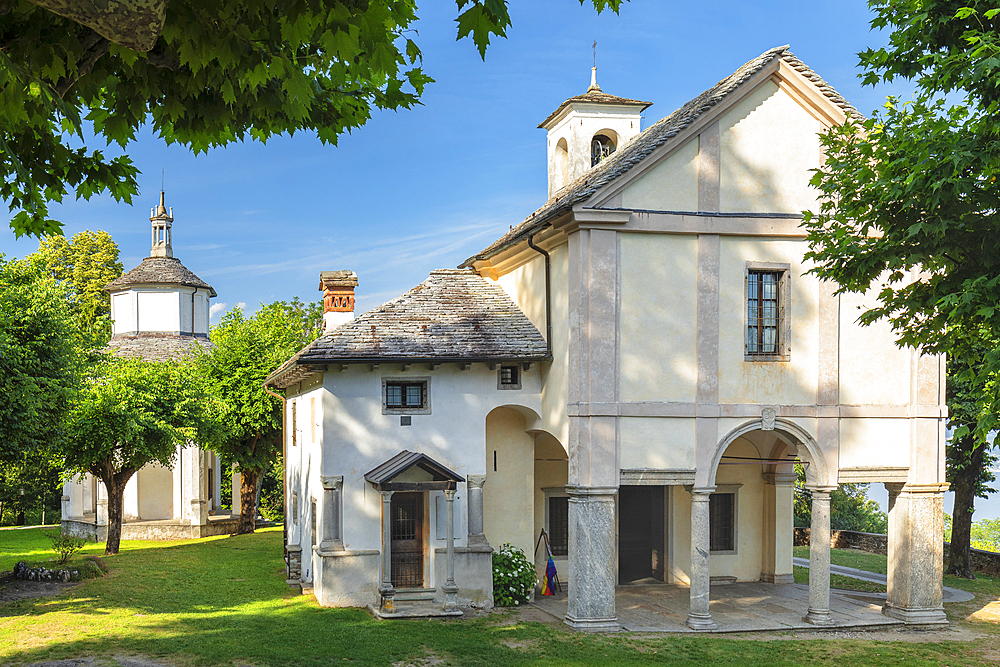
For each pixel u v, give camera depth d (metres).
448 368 20.72
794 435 19.11
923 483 19.50
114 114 7.86
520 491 22.03
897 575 19.62
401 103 9.20
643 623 18.62
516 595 20.62
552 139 29.33
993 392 11.72
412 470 19.78
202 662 14.50
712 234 18.80
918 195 11.37
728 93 18.75
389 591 19.00
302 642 16.06
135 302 41.50
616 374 18.28
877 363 19.59
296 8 6.00
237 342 37.38
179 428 30.75
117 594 20.70
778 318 19.31
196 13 6.37
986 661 15.97
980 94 11.39
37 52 6.48
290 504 26.11
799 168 19.38
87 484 39.62
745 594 22.08
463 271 24.20
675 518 23.44
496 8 6.14
